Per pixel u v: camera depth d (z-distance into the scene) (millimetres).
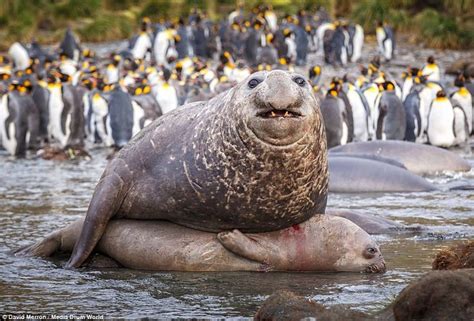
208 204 12336
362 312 10148
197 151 12336
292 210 12336
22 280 12430
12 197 20281
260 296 11516
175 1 88062
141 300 11391
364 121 34969
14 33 74000
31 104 33125
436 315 9125
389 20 75188
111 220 13141
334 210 16000
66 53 60094
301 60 65875
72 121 35281
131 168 12891
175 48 68062
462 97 36500
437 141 33844
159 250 12727
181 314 10773
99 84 40344
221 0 92688
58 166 27562
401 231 15688
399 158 23938
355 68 62062
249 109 11688
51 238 13781
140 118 35406
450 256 11352
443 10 75375
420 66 57469
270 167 11883
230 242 12531
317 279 12352
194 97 38375
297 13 83938
